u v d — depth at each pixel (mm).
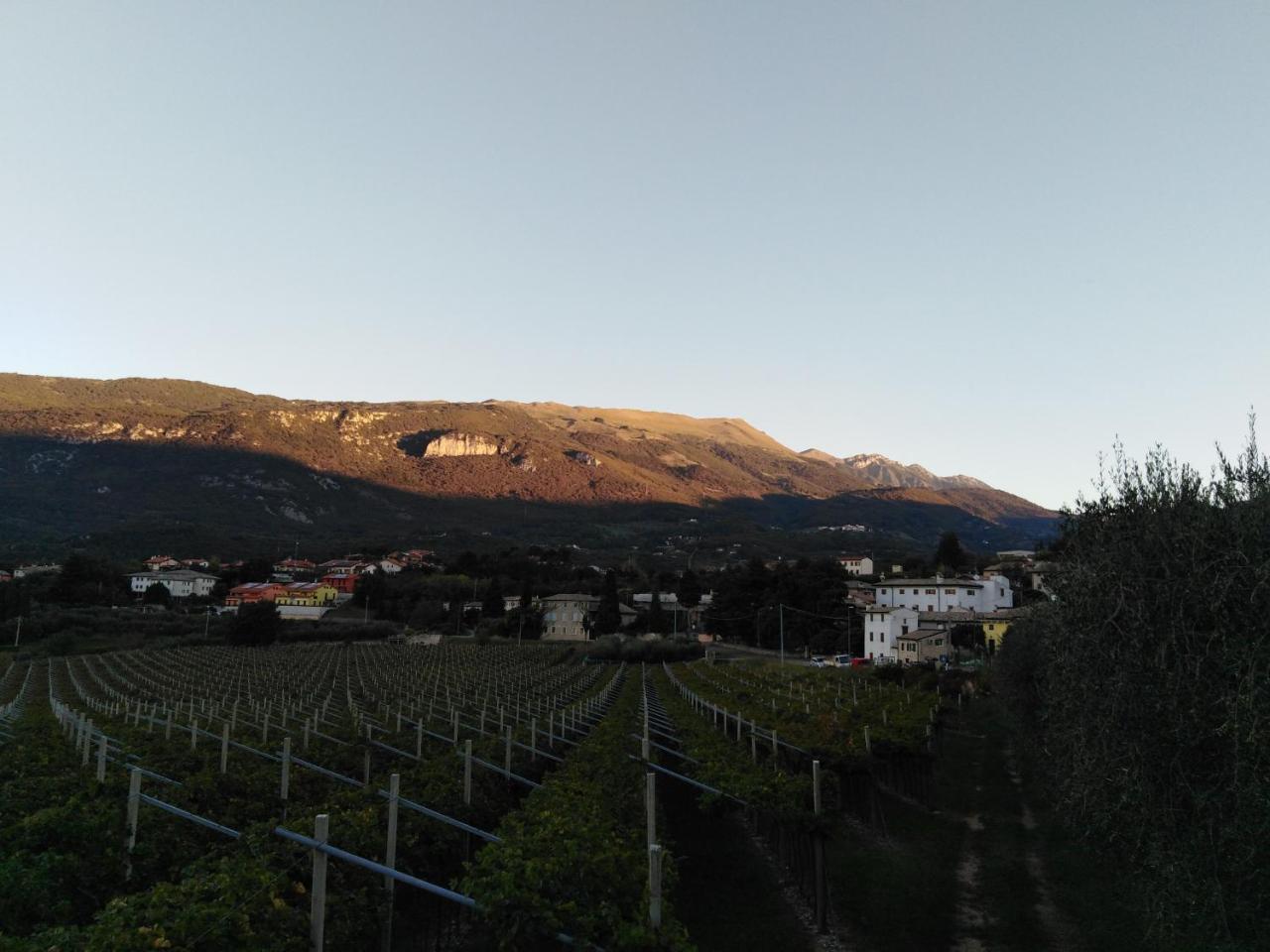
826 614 93500
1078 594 11594
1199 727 9320
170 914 7496
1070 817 15648
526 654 77812
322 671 58906
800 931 13172
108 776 15352
